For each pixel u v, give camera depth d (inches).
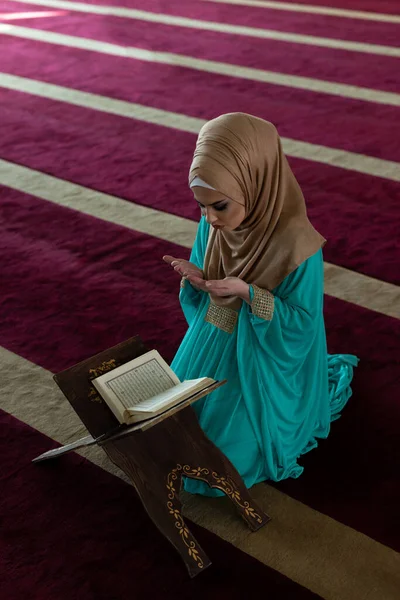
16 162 198.2
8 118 224.4
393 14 310.3
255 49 272.8
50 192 182.5
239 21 308.7
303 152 195.2
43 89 245.1
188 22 310.3
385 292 140.6
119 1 351.3
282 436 99.9
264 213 90.6
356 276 145.7
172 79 247.4
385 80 239.6
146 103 229.6
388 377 119.7
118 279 148.4
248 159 85.4
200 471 91.0
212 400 98.0
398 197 172.1
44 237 163.9
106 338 132.3
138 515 98.1
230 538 94.0
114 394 91.4
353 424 111.0
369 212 166.7
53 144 207.0
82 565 91.7
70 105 231.3
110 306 140.5
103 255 156.3
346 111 218.2
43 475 105.0
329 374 117.7
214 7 332.5
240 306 97.2
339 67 251.8
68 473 105.1
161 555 92.4
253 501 94.6
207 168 84.8
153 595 87.6
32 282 148.4
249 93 233.5
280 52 268.7
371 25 295.9
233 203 86.9
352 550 91.8
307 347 98.1
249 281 94.9
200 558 87.4
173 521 87.7
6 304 142.5
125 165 193.6
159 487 88.4
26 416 116.1
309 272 92.6
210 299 100.5
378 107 219.9
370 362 123.3
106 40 291.0
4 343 132.6
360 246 154.8
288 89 235.1
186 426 92.7
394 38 279.1
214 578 89.0
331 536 93.7
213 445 93.0
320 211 167.8
